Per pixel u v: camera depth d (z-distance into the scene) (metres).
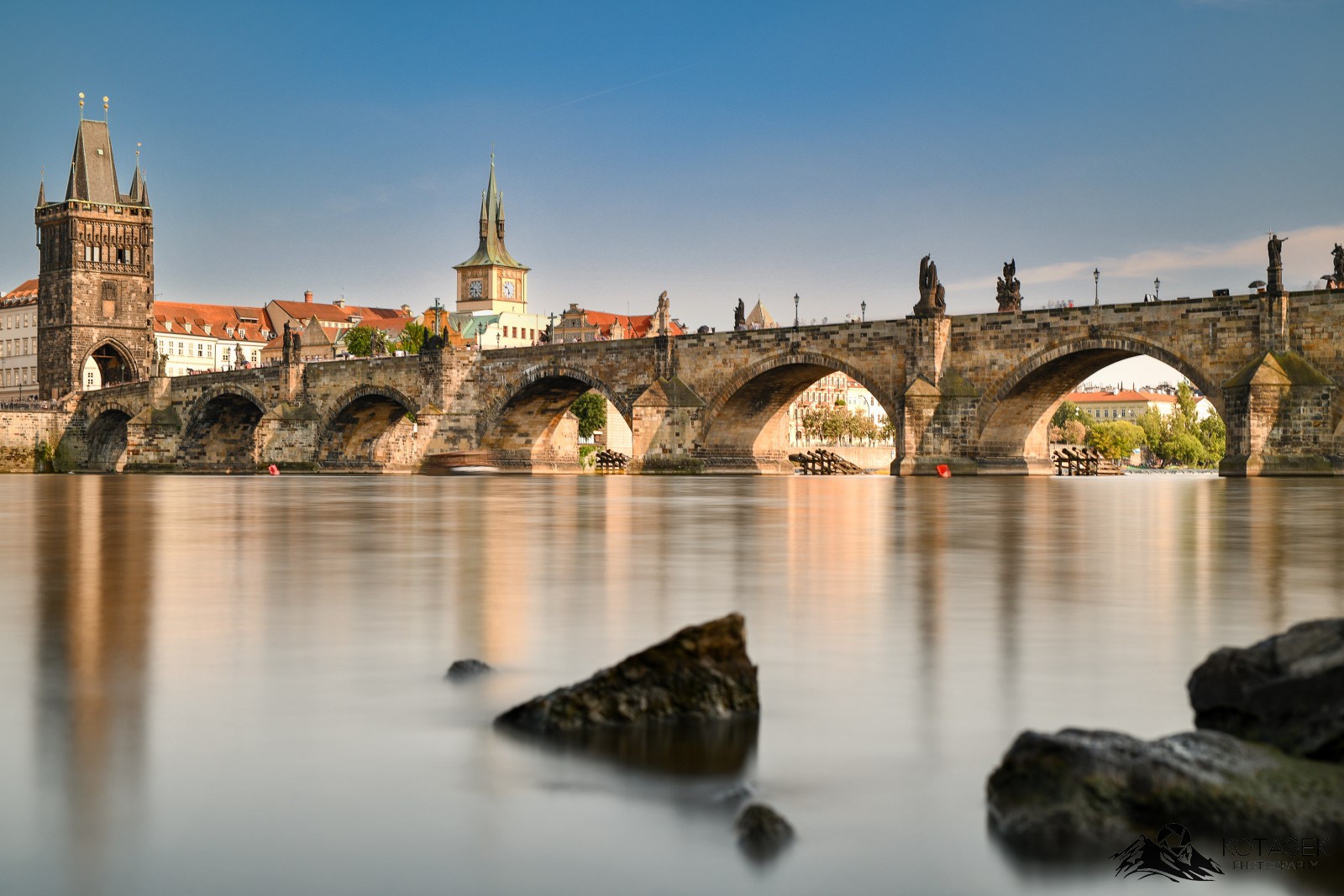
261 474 176.88
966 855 10.42
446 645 19.56
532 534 45.34
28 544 40.56
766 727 14.11
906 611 23.53
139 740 13.66
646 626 21.66
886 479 125.31
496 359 162.12
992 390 117.44
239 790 11.95
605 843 10.69
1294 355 98.62
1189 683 12.69
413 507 67.94
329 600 25.33
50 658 18.42
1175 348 105.06
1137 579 29.19
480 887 9.84
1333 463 96.88
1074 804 10.66
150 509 66.50
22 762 12.81
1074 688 16.27
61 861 10.24
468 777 12.32
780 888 9.87
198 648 19.30
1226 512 58.44
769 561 34.25
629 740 13.55
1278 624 21.89
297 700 15.52
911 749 13.26
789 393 142.38
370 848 10.56
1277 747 11.68
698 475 138.38
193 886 9.79
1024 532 45.84
